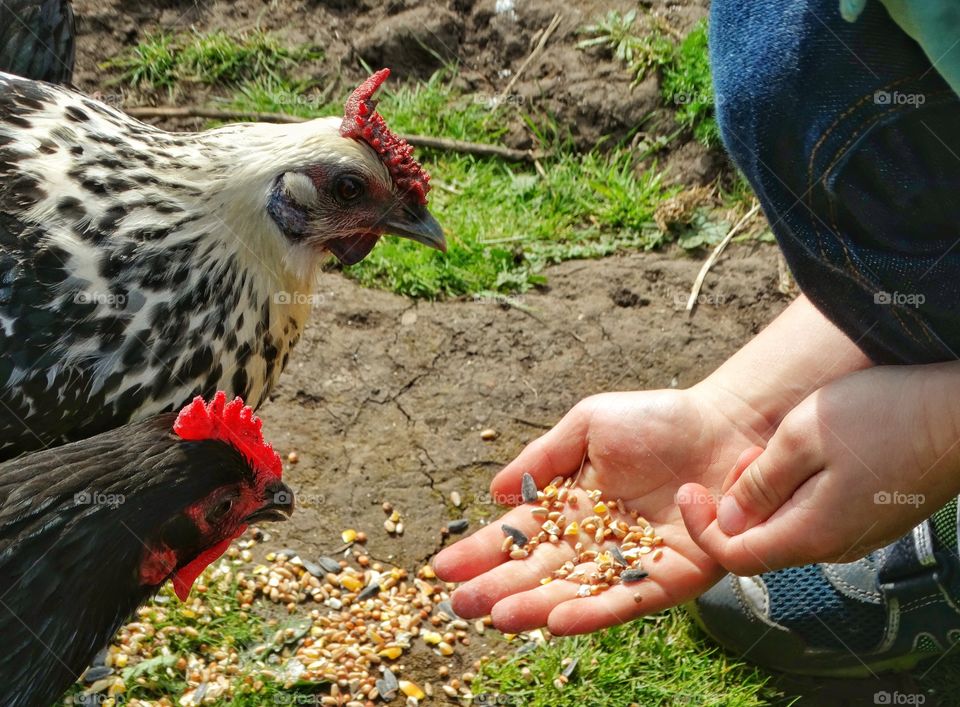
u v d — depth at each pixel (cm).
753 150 68
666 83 103
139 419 74
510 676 81
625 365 93
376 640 82
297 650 81
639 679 81
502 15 106
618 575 77
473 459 89
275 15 108
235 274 77
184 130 102
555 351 93
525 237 98
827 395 70
